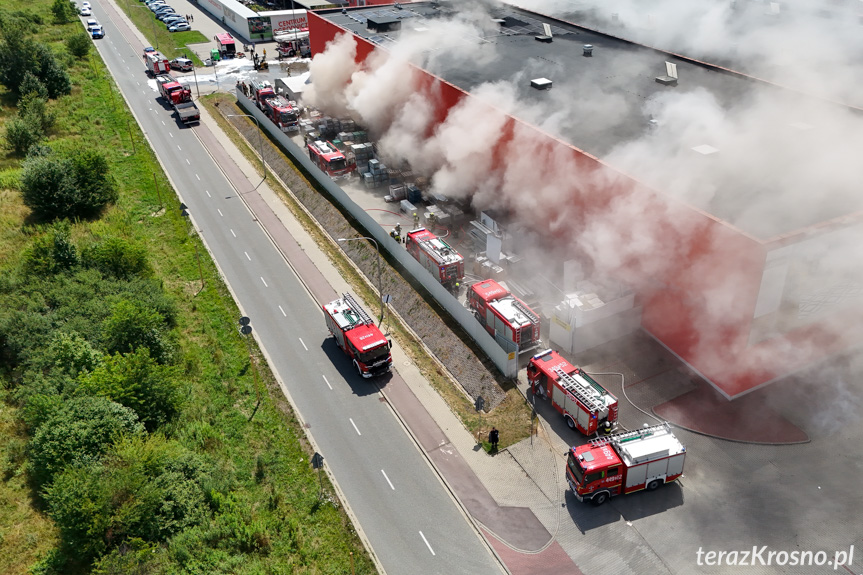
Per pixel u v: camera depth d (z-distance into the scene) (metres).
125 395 36.44
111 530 30.30
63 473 31.59
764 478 33.12
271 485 34.09
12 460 34.81
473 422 38.12
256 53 106.25
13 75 85.44
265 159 73.44
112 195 63.38
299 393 41.03
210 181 68.69
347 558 30.44
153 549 29.91
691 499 32.38
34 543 30.83
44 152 65.94
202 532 30.75
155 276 52.31
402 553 30.77
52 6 126.38
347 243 56.44
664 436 32.78
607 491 32.28
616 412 35.19
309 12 83.94
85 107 86.62
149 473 32.50
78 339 40.00
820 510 31.30
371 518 32.59
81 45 105.25
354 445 37.00
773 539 30.12
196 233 59.03
